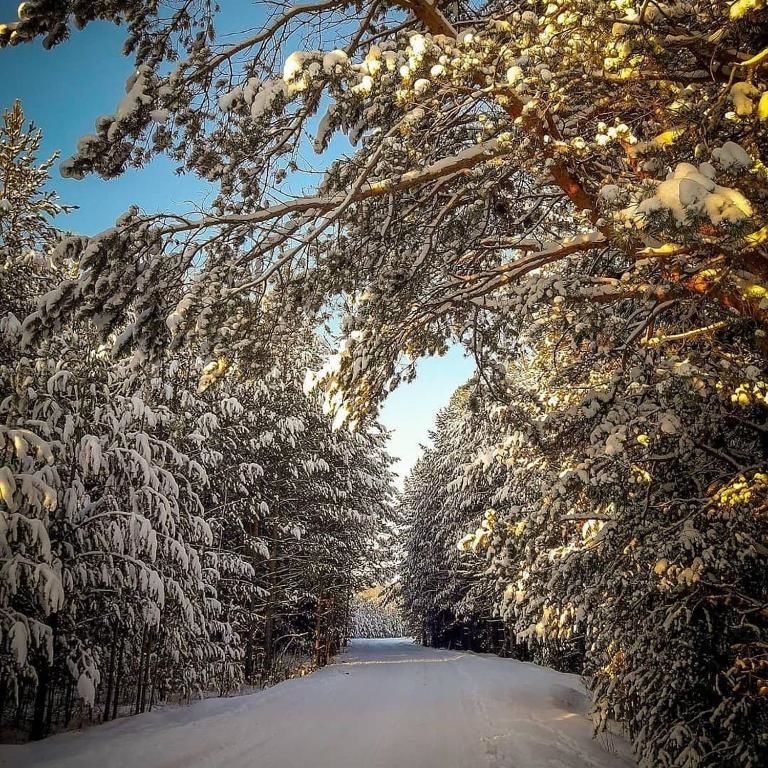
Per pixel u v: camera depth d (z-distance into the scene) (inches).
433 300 246.5
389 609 3314.5
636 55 148.1
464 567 975.0
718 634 221.3
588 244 203.9
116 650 445.1
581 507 257.1
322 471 837.2
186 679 508.1
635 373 209.9
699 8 141.4
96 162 188.5
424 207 237.6
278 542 797.2
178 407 518.9
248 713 414.9
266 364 261.9
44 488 279.9
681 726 219.0
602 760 275.9
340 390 230.2
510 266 219.3
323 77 161.5
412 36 155.7
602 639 295.0
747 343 195.3
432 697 500.4
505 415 254.2
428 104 179.9
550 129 175.3
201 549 557.6
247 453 711.7
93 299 194.7
